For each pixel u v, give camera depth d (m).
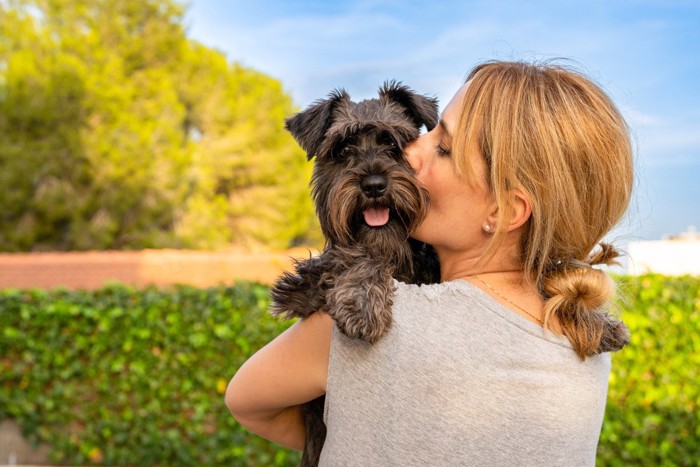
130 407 7.39
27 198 25.44
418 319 1.68
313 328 1.82
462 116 1.83
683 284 6.46
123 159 25.98
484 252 1.80
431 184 1.94
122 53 27.53
